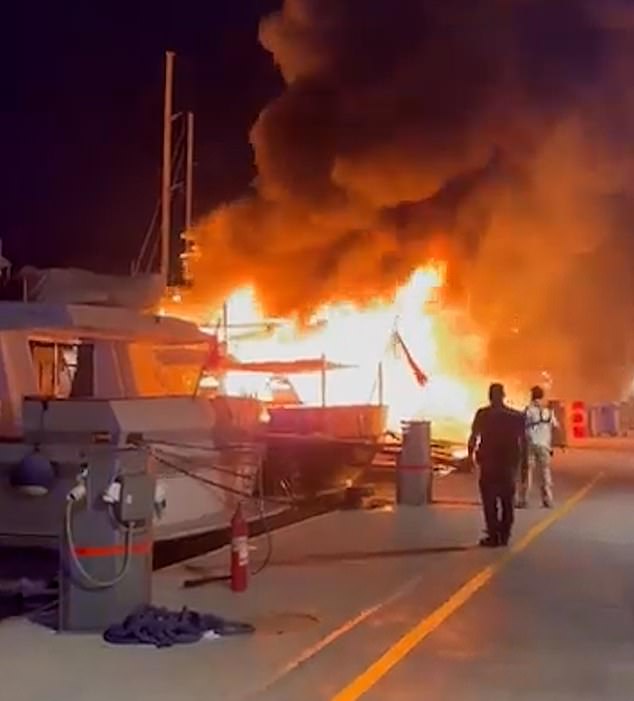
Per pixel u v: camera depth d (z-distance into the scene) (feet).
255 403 47.47
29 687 24.14
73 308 42.65
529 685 24.43
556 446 102.01
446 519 52.85
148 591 30.48
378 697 23.44
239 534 35.17
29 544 39.06
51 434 38.99
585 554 42.29
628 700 23.35
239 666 25.88
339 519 52.90
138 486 29.86
